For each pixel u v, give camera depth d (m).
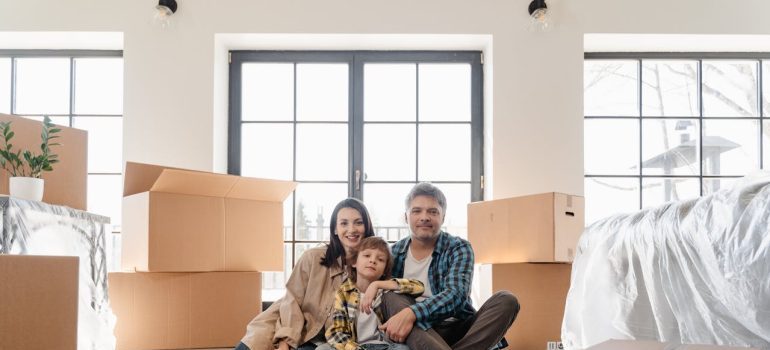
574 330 2.08
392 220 3.77
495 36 3.57
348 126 3.80
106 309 2.72
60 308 1.83
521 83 3.56
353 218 2.33
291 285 2.33
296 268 2.35
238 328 2.86
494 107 3.55
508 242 3.12
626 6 3.58
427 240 2.34
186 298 2.80
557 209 2.99
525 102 3.55
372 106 3.82
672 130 3.97
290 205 3.77
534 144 3.54
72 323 1.85
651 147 3.99
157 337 2.76
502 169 3.52
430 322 2.10
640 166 3.94
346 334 2.14
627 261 1.84
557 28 3.57
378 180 3.79
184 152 3.48
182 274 2.80
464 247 2.32
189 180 2.77
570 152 3.53
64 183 2.75
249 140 3.79
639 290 1.76
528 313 3.00
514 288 3.01
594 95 4.46
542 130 3.54
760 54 3.84
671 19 3.57
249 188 2.95
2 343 1.71
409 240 2.42
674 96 4.50
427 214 2.31
